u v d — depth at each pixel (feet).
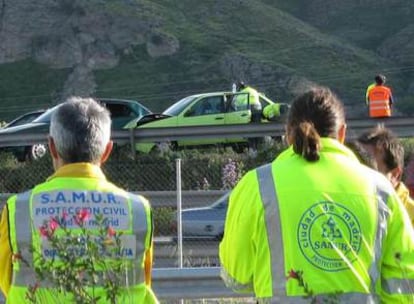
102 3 337.11
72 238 18.35
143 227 19.11
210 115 96.37
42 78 329.93
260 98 99.86
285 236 17.97
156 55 327.06
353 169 18.48
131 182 74.49
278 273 17.89
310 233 17.92
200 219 55.67
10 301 18.78
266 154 77.61
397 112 309.83
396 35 358.43
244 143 83.71
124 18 333.83
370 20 374.02
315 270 17.81
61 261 18.24
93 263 18.33
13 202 18.93
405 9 377.30
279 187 18.19
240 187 18.56
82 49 332.39
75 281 18.17
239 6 348.18
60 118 19.15
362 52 340.18
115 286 18.40
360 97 302.66
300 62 320.50
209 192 61.41
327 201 18.07
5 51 336.70
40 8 340.39
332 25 375.25
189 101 97.30
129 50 330.13
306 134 18.47
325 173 18.35
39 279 18.26
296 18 372.17
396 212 18.45
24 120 103.76
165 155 76.69
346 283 17.81
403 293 18.26
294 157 18.69
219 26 336.70
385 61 335.67
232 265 18.40
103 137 19.33
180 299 37.27
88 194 18.97
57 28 337.52
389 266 18.34
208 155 76.74
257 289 18.17
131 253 18.93
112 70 327.26
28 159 82.12
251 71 314.14
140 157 76.64
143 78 320.70
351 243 17.94
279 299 17.81
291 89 308.19
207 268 36.81
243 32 335.88
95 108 19.39
